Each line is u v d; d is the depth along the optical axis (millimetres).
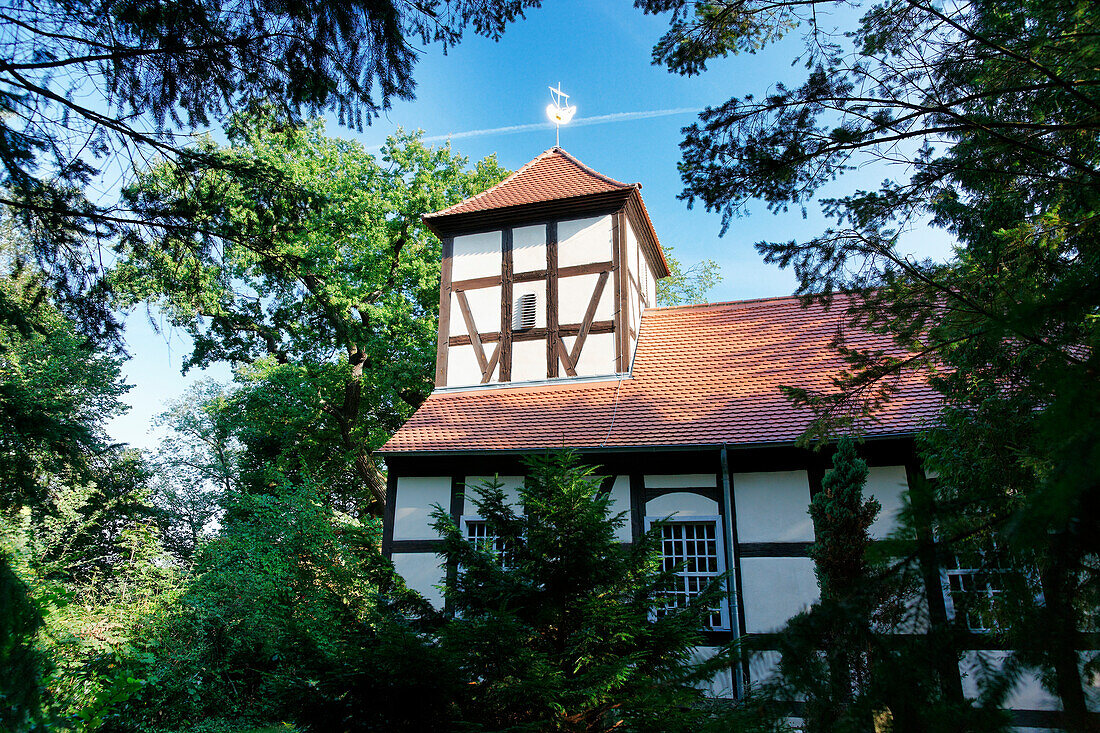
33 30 3795
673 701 3961
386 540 11875
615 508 11047
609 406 12227
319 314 6469
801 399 5176
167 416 20859
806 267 4840
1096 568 1312
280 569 11117
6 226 4602
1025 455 3883
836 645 1513
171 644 10188
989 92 3941
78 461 5496
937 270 4594
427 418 12922
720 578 5547
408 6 4090
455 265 14484
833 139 4289
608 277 13461
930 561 1525
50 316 5953
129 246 4867
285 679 4895
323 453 21578
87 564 11461
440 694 4551
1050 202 4637
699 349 13391
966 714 1337
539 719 4566
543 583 5418
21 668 2145
